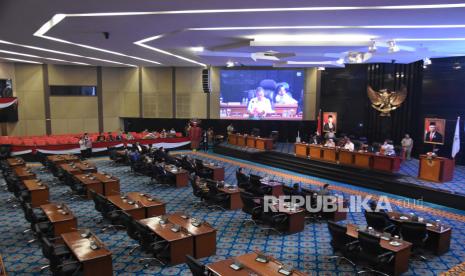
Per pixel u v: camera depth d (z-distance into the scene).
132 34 12.12
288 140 25.03
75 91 24.80
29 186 11.74
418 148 19.33
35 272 7.56
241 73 24.22
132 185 14.83
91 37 12.93
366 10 8.02
